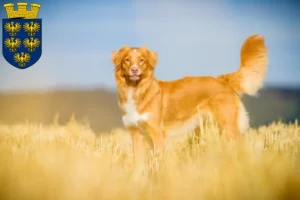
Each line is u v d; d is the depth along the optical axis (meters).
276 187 4.39
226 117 6.34
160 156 5.42
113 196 4.43
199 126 6.48
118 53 6.16
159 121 6.18
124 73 6.06
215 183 4.40
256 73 6.52
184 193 4.41
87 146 5.92
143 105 6.08
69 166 4.86
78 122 8.45
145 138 6.37
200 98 6.45
